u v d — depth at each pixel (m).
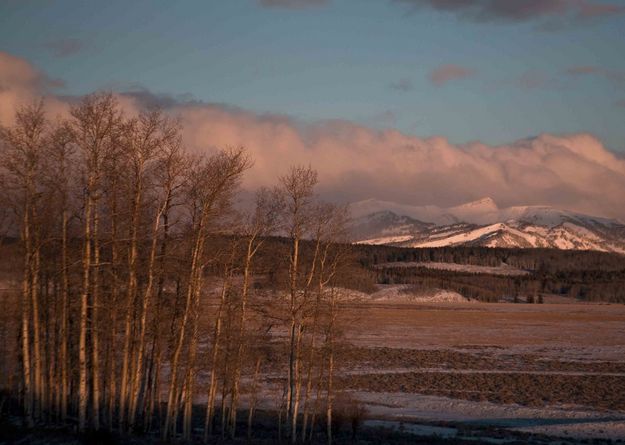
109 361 50.03
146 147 46.41
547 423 74.69
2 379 55.94
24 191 45.31
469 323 198.38
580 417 78.81
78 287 48.84
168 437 49.94
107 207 46.09
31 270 46.41
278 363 99.88
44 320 51.22
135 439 46.12
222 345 54.94
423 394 90.88
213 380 53.53
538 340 157.62
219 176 48.19
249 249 52.41
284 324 54.72
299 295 54.53
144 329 47.81
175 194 48.03
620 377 107.12
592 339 161.38
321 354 58.47
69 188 46.06
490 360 123.81
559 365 119.31
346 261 55.31
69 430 44.66
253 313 55.09
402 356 124.94
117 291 48.28
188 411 51.16
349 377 100.50
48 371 54.19
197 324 50.88
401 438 62.34
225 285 52.84
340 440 60.22
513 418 77.69
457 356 127.56
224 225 49.94
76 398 55.91
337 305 55.72
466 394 91.25
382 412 78.69
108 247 48.41
